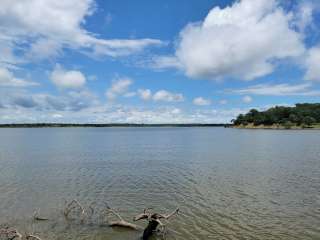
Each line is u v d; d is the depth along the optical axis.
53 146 107.19
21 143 123.38
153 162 62.97
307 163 59.41
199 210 29.00
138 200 32.59
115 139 156.75
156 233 23.30
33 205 30.58
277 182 41.44
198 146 105.69
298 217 26.89
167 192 36.06
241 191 36.41
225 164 59.50
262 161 63.25
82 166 57.34
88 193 35.66
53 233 23.28
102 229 24.11
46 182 41.94
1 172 50.34
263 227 24.58
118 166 57.28
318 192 35.59
